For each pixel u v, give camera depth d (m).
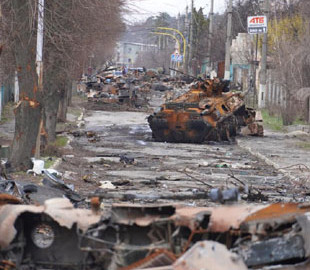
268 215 15.36
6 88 110.12
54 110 66.25
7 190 24.94
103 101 132.38
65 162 52.00
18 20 42.19
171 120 76.75
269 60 132.00
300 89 96.38
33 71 43.16
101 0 50.16
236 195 16.02
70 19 49.03
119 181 41.47
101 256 15.86
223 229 15.04
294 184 43.06
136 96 136.88
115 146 69.31
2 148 44.97
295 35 113.31
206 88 83.38
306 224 15.47
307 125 97.00
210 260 13.08
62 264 16.23
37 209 16.11
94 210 16.53
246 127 86.50
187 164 55.53
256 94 135.88
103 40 60.53
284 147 71.75
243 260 14.81
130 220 15.90
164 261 14.28
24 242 16.25
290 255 15.04
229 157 62.69
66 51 53.22
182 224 15.34
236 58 156.25
